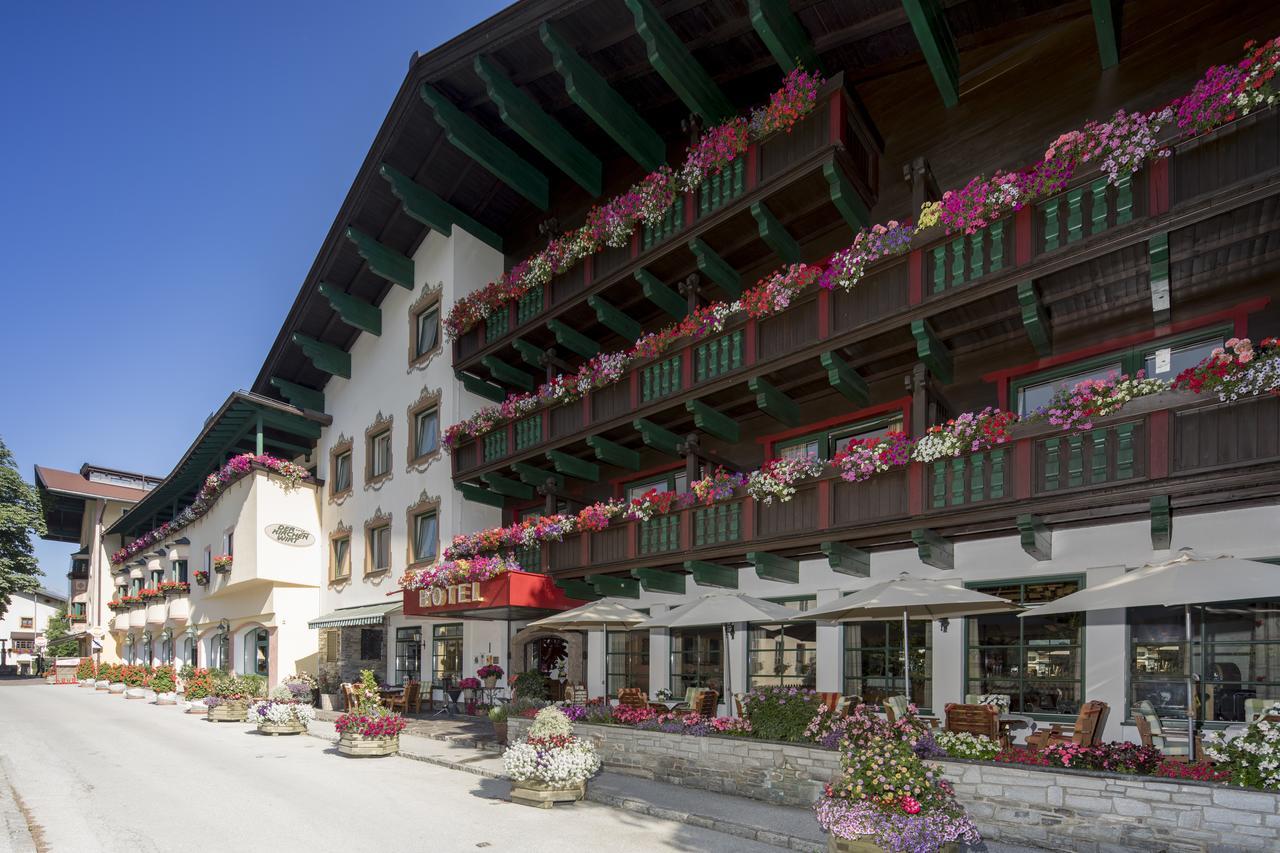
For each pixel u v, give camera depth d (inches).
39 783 508.1
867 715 394.0
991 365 488.4
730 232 585.3
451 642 864.9
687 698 589.0
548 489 698.2
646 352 616.4
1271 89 331.0
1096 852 308.2
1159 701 396.2
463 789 472.7
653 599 666.8
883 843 276.5
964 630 470.9
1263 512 371.2
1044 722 428.1
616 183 741.3
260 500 1029.2
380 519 939.3
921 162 472.1
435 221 842.2
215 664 1284.4
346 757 605.3
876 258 477.7
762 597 582.9
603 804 428.1
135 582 1839.3
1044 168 407.8
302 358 1083.9
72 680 1911.9
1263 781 283.1
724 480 545.3
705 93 591.5
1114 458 375.6
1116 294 427.5
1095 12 427.8
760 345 542.3
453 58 669.9
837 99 502.0
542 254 720.3
